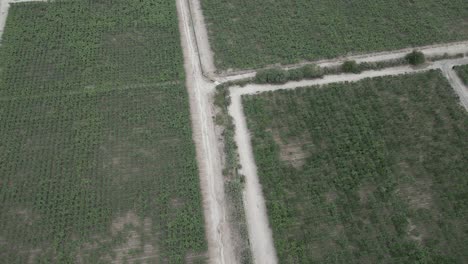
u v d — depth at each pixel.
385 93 32.69
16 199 26.67
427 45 35.94
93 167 28.20
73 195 26.91
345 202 26.84
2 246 25.08
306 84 33.19
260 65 34.12
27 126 29.89
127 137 29.69
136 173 28.14
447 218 26.45
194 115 31.09
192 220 26.19
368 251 25.11
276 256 25.06
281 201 26.91
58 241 25.20
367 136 29.97
